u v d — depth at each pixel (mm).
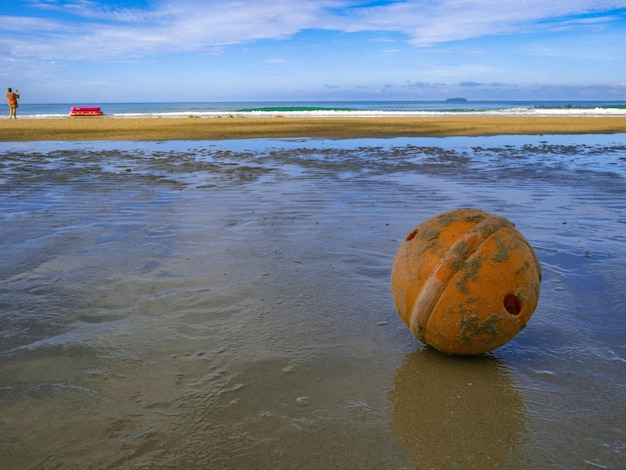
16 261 4383
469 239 2764
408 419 2303
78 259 4441
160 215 6191
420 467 2008
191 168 10492
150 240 5062
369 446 2119
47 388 2506
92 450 2074
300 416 2305
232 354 2842
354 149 14391
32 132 19938
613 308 3523
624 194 7820
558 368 2773
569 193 7895
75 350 2871
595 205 7020
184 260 4422
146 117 36031
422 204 6969
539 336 3141
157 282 3895
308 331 3133
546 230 5629
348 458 2049
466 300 2701
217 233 5340
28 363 2734
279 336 3061
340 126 23703
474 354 2854
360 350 2928
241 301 3549
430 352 2939
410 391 2529
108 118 33688
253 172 9953
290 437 2164
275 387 2527
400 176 9508
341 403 2412
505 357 2896
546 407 2416
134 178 9141
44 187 8172
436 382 2619
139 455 2051
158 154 13117
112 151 13812
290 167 10703
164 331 3104
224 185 8422
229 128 22438
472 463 2033
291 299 3596
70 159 11984
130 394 2461
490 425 2271
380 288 3834
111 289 3756
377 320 3312
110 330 3113
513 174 9805
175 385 2537
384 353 2908
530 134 19734
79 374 2629
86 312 3365
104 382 2561
